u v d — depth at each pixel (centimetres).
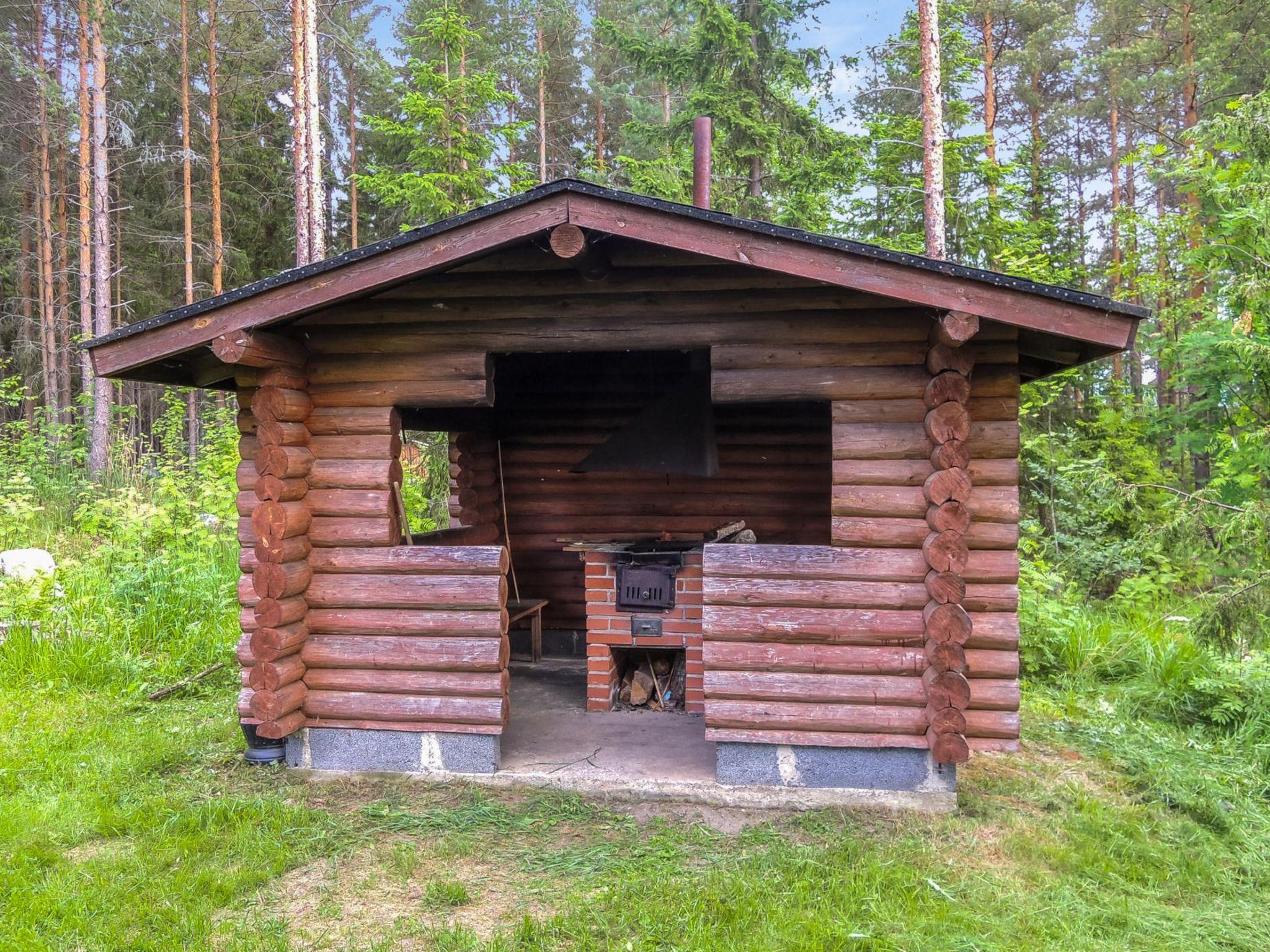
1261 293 719
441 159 1387
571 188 408
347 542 495
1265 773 524
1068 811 458
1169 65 1526
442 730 486
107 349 457
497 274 479
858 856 396
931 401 438
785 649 460
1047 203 1537
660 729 564
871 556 453
